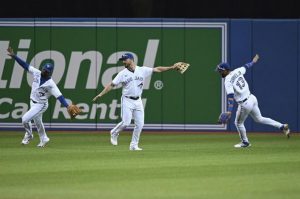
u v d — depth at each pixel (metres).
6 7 80.81
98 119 65.62
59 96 50.09
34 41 65.38
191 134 64.12
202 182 35.59
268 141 57.66
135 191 33.09
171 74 65.12
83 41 65.25
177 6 82.00
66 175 37.72
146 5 80.44
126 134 63.66
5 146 52.41
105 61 65.25
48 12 81.19
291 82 64.75
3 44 65.56
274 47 64.62
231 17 80.75
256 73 64.81
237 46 64.75
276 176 37.47
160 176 37.44
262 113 65.00
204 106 65.31
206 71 65.00
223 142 56.72
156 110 65.38
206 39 64.88
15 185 34.78
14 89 65.75
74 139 58.75
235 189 33.59
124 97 49.78
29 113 51.06
